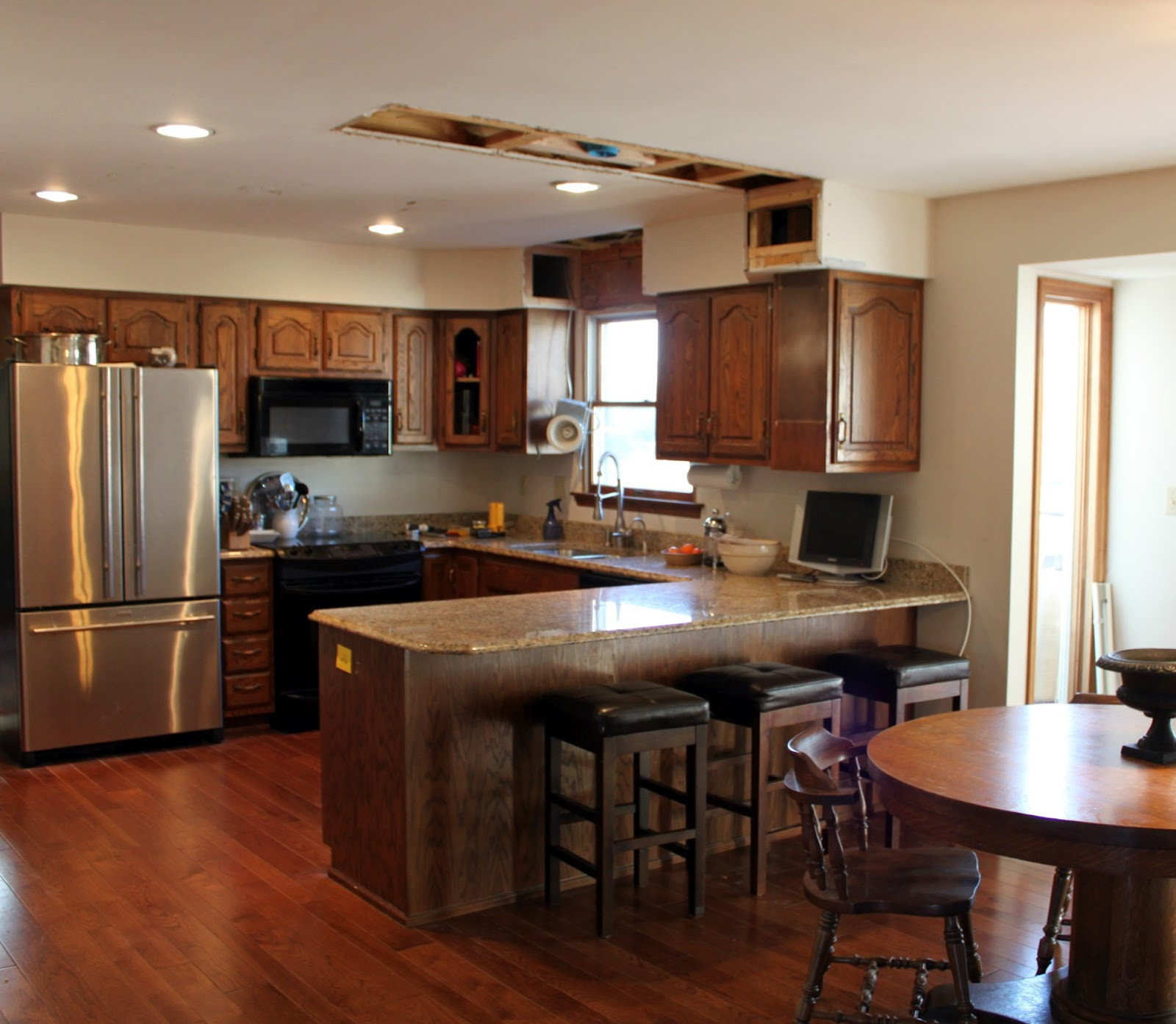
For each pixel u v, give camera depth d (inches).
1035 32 105.0
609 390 251.6
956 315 181.3
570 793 147.1
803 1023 105.1
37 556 194.9
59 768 196.5
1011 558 175.5
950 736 113.2
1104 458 195.3
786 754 167.0
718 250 194.5
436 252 249.8
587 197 183.8
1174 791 95.4
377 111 134.5
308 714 224.1
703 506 223.6
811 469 178.4
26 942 128.7
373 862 140.8
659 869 154.4
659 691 137.8
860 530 186.9
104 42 110.7
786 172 163.0
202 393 207.5
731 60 113.7
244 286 228.8
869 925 135.6
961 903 99.7
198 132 144.9
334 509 258.7
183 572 208.1
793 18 101.7
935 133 140.7
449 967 124.0
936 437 184.9
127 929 132.4
